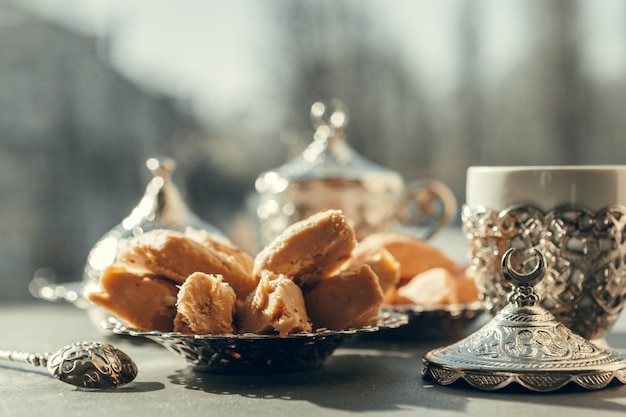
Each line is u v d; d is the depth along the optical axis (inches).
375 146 167.8
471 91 168.9
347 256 20.3
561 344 19.0
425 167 168.2
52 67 162.2
